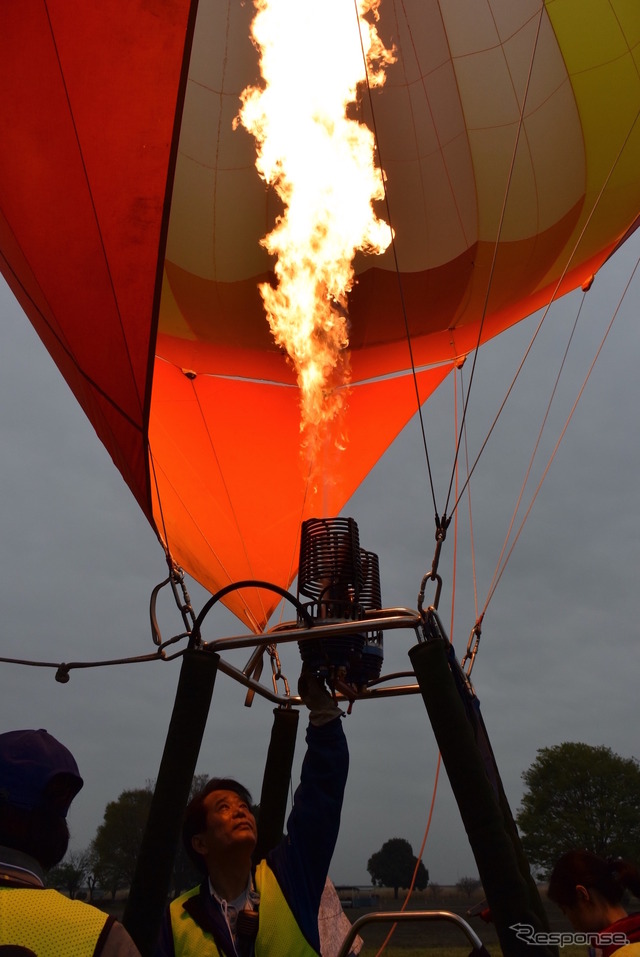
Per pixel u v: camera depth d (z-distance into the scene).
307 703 2.64
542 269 6.57
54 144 3.47
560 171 6.33
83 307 3.44
